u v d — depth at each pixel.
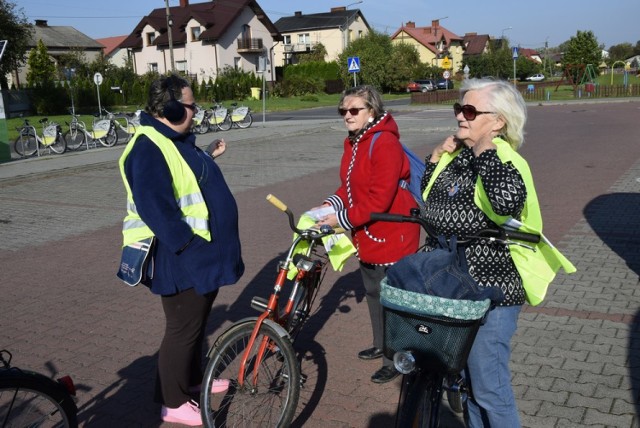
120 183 12.51
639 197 8.84
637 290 5.15
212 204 3.20
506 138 2.55
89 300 5.56
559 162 12.58
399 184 3.62
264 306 3.24
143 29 58.28
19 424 2.79
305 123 26.08
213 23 54.28
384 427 3.34
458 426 3.30
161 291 3.17
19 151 17.84
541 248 2.51
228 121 23.67
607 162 12.30
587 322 4.53
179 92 3.10
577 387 3.60
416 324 2.26
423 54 85.62
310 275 3.55
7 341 4.68
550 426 3.22
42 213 9.67
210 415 3.09
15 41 37.22
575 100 37.72
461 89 2.59
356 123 3.57
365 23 75.88
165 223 2.96
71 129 19.11
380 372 3.86
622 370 3.78
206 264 3.13
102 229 8.48
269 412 3.26
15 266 6.75
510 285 2.50
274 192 10.80
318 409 3.54
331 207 3.76
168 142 3.07
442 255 2.37
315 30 72.25
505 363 2.56
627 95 41.41
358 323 4.80
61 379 2.95
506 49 65.38
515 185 2.31
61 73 47.69
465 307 2.19
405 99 51.88
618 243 6.58
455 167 2.65
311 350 4.33
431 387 2.49
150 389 3.87
